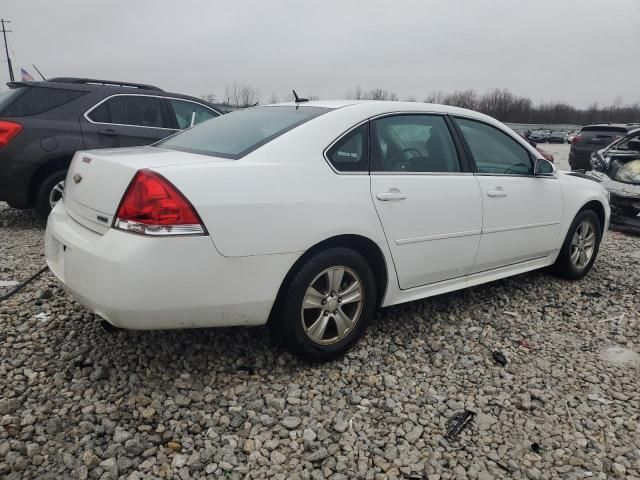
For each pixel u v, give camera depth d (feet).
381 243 10.48
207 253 8.35
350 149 10.30
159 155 9.53
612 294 15.30
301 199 9.26
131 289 7.98
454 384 10.00
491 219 12.68
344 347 10.41
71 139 19.38
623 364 11.10
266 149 9.49
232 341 10.85
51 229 10.04
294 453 7.92
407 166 11.21
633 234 24.58
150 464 7.50
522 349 11.53
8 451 7.53
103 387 9.14
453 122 12.46
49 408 8.49
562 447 8.39
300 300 9.55
